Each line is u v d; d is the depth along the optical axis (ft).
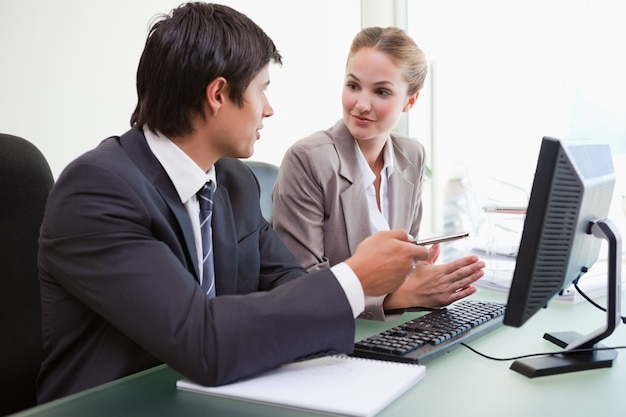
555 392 2.56
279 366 2.86
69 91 6.47
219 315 2.66
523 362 2.84
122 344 3.01
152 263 2.76
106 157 3.03
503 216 5.01
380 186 5.41
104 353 3.02
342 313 2.76
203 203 3.44
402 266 2.93
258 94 3.34
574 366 2.82
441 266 4.04
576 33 8.73
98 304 2.77
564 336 3.31
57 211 2.87
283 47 8.89
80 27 6.53
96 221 2.79
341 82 9.98
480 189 10.24
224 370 2.58
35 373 3.67
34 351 3.67
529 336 3.43
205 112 3.22
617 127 8.39
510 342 3.31
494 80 9.82
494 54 9.75
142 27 7.15
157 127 3.26
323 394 2.47
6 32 5.90
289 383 2.62
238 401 2.51
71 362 3.11
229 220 3.71
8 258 3.62
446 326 3.39
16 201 3.68
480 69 9.95
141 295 2.68
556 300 4.25
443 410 2.37
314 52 9.43
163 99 3.19
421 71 4.98
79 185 2.87
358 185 5.05
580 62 8.71
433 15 10.09
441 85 10.21
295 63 9.12
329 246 5.05
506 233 5.02
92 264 2.77
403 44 4.84
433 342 3.13
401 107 5.03
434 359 3.03
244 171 4.14
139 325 2.67
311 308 2.73
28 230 3.71
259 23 8.47
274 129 8.88
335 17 9.75
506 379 2.73
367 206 5.08
